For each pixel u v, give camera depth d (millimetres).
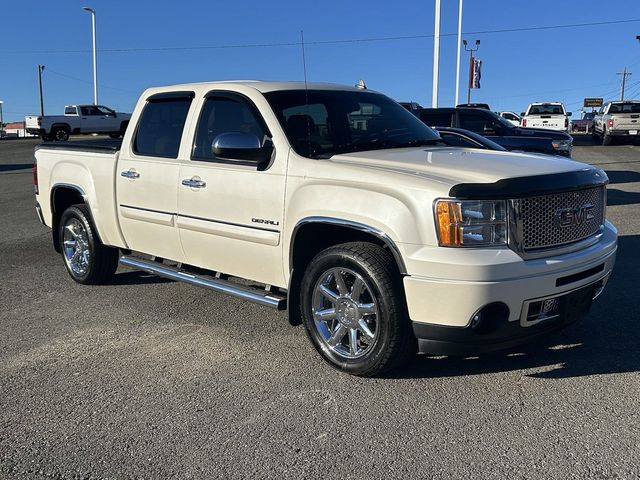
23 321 5434
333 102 5062
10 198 14141
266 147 4504
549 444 3281
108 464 3191
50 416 3703
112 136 41812
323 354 4297
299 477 3051
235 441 3391
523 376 4125
